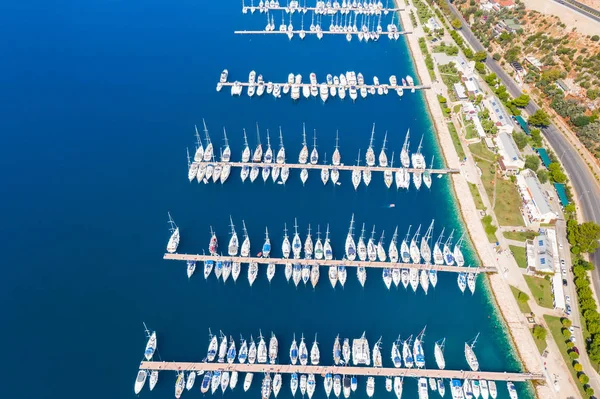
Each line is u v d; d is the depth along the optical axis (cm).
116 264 12669
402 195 14738
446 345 11050
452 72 19912
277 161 15600
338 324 11412
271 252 12925
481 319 11519
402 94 19000
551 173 14425
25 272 12406
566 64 18688
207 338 11050
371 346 11012
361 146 16512
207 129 17238
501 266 12431
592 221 13238
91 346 10875
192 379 10250
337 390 10075
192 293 12031
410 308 11775
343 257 12812
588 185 14375
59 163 15675
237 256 12781
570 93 17775
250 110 18262
